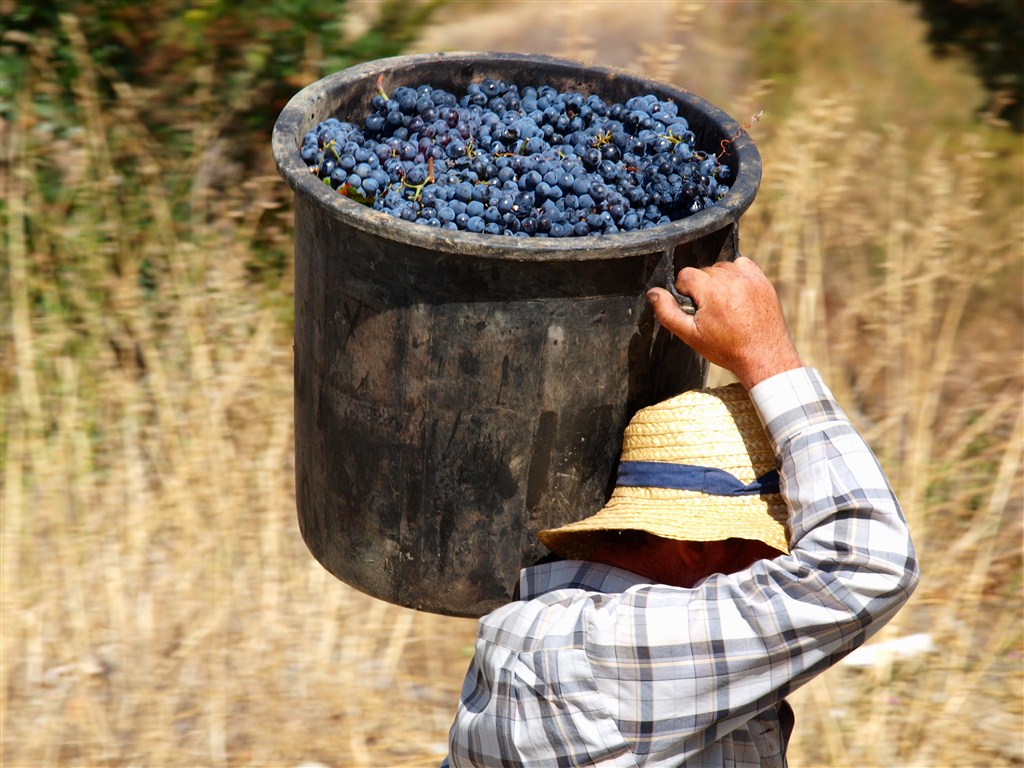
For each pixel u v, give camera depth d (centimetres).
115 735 1250
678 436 639
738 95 2262
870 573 573
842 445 595
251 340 1623
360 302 686
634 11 2356
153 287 1736
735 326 610
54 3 1677
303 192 677
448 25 2284
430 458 699
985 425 1680
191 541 1428
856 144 1911
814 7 2633
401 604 753
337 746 1256
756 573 592
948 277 1883
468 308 656
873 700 1337
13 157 1683
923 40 2488
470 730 638
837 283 1898
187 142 1745
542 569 692
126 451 1510
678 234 636
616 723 599
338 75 817
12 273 1616
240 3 1714
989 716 1335
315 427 753
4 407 1571
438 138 771
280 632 1358
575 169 712
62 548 1408
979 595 1460
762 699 598
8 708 1260
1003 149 2292
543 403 673
